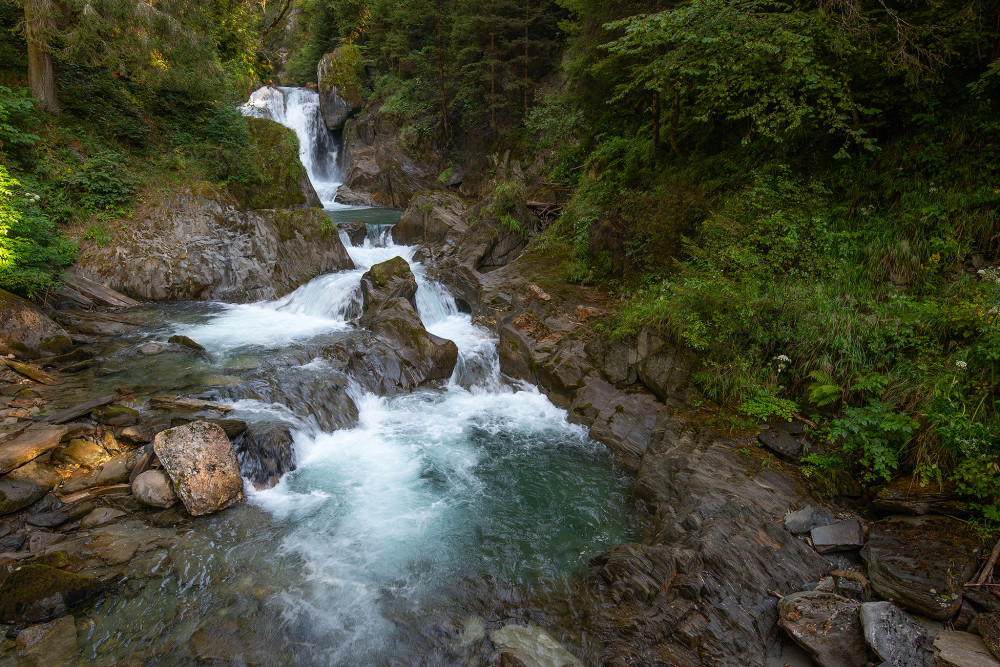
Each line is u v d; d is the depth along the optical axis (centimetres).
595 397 844
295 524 580
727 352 735
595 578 506
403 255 1482
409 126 2531
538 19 2198
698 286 807
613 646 428
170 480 569
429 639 440
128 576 478
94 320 1016
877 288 711
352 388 858
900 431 543
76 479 577
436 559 538
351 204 2406
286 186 1723
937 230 716
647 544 562
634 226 1118
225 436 616
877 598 435
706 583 462
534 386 940
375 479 678
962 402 523
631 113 1441
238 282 1276
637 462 725
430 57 2456
